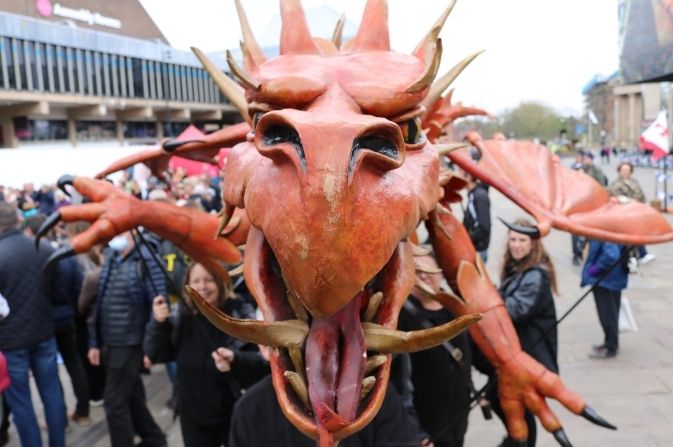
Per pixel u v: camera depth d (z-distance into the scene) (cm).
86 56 2733
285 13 188
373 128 127
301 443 203
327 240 120
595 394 518
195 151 323
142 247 423
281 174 134
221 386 325
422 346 148
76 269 482
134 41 2944
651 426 459
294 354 151
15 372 405
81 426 509
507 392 283
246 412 210
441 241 278
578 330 681
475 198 714
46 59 2564
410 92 159
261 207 137
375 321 165
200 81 3328
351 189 121
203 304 141
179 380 332
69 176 297
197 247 288
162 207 285
